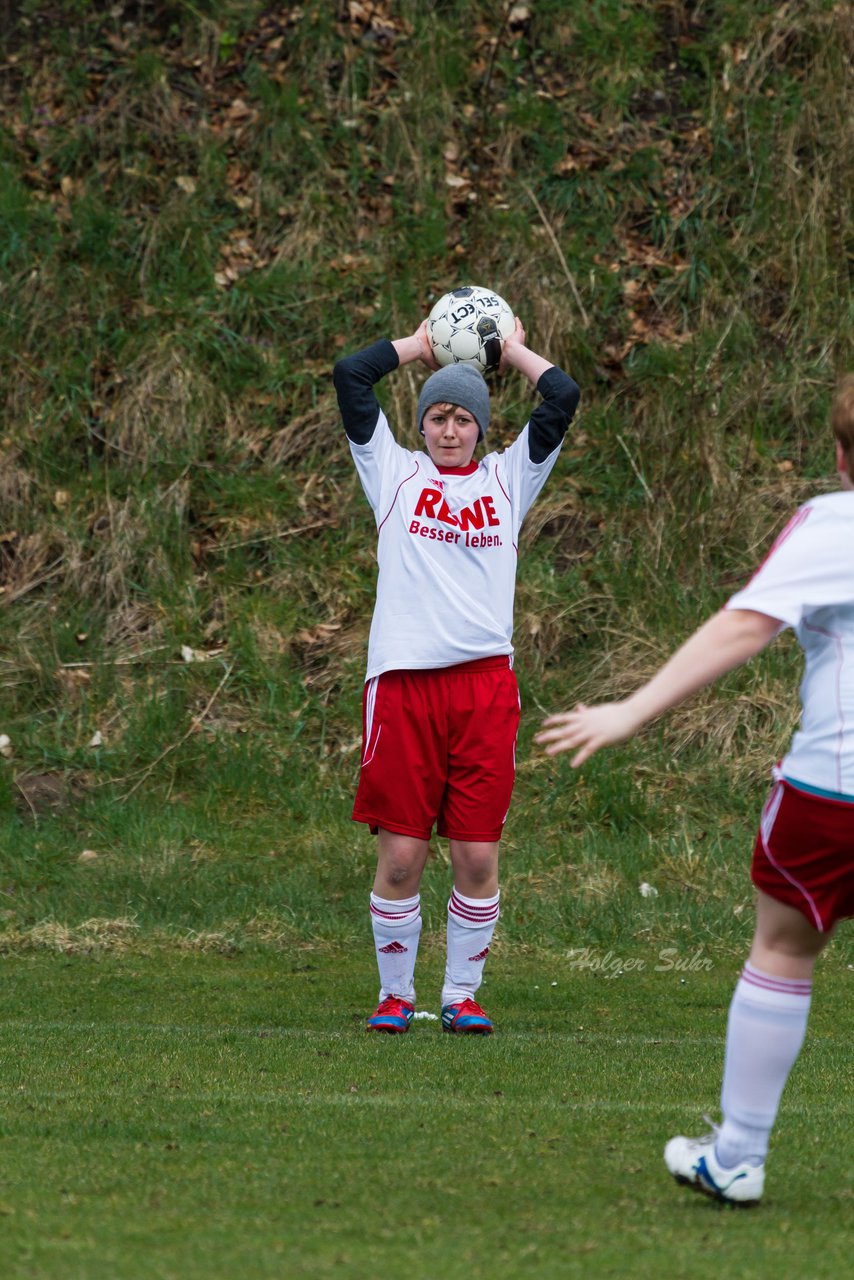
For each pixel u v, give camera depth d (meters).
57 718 31.31
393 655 17.56
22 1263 7.71
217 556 34.59
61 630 32.97
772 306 38.44
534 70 41.72
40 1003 19.67
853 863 9.16
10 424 36.41
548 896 25.78
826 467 35.66
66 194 39.69
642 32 41.91
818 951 9.64
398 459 18.31
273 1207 9.02
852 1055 16.42
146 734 30.69
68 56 41.72
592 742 8.87
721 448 35.72
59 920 24.62
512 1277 7.47
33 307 37.84
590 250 38.94
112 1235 8.30
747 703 30.94
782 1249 8.18
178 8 42.44
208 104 41.28
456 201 39.53
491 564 17.91
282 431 36.53
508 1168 10.24
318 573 34.16
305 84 41.50
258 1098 13.20
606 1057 15.92
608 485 35.44
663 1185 9.84
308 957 23.20
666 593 33.31
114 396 36.81
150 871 26.50
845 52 40.72
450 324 19.20
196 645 32.88
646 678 31.55
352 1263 7.70
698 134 40.44
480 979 18.38
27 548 34.69
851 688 9.11
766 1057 9.38
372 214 39.59
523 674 32.25
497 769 17.83
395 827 17.73
